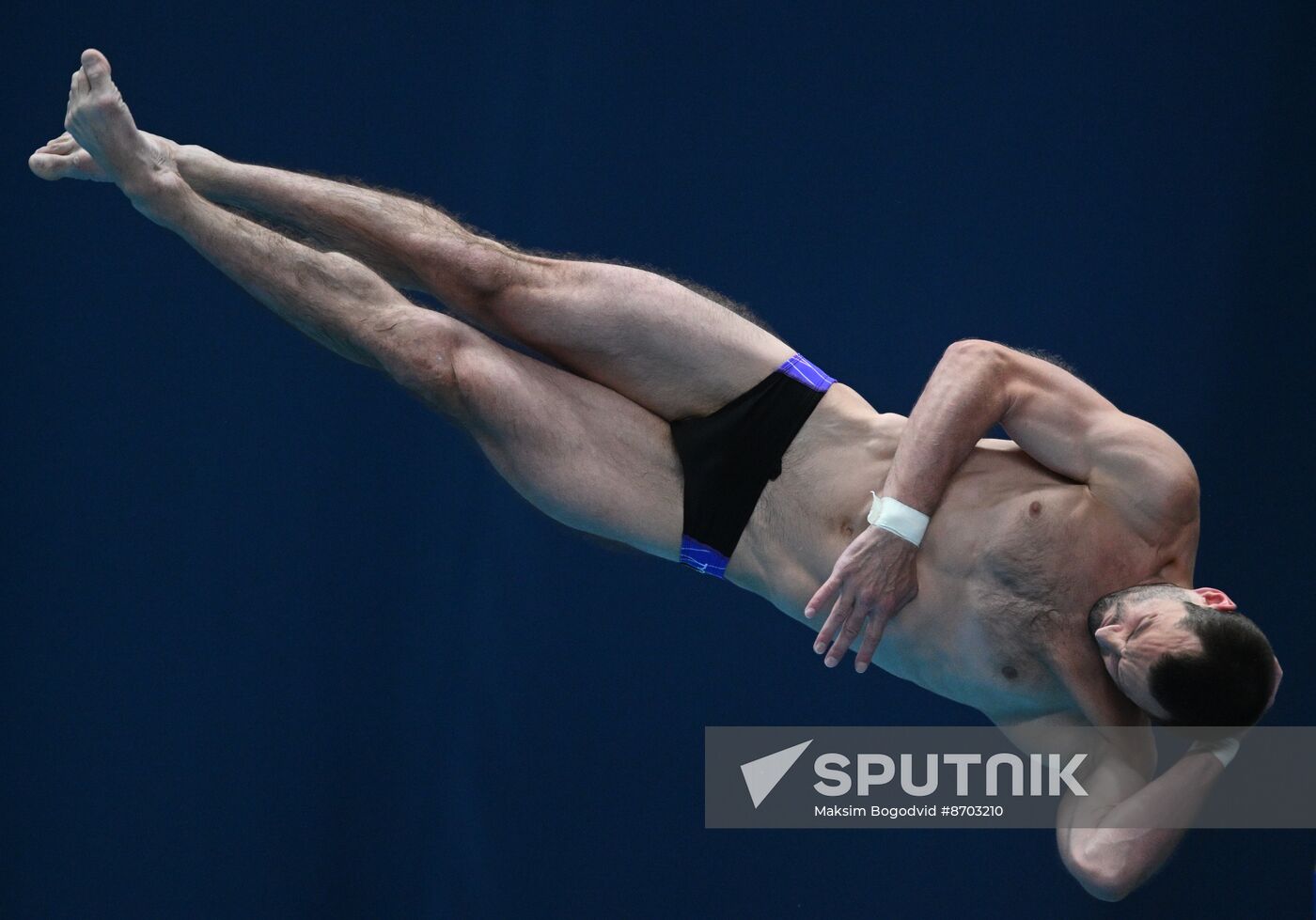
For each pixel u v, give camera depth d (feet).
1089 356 57.41
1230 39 56.85
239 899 55.93
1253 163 56.65
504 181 58.90
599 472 32.83
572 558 57.06
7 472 56.95
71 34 57.41
